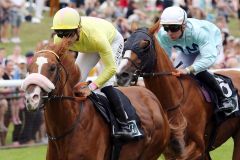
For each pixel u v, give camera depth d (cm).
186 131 1037
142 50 961
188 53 1098
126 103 895
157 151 960
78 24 830
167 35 1071
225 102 1083
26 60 1753
